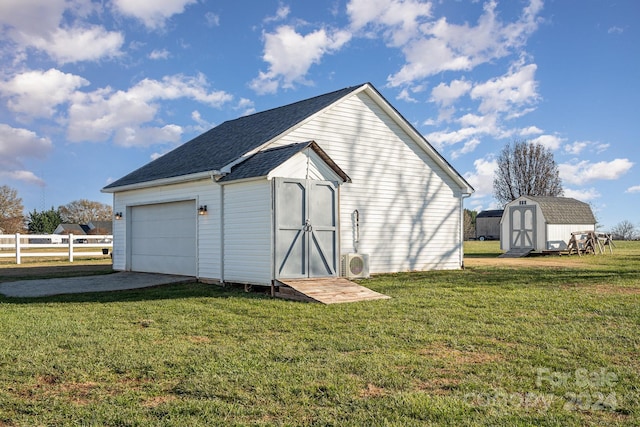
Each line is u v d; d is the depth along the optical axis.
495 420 4.08
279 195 12.27
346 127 16.05
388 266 16.67
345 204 15.79
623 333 7.07
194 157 16.61
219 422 4.09
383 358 5.91
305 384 4.98
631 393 4.69
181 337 7.20
